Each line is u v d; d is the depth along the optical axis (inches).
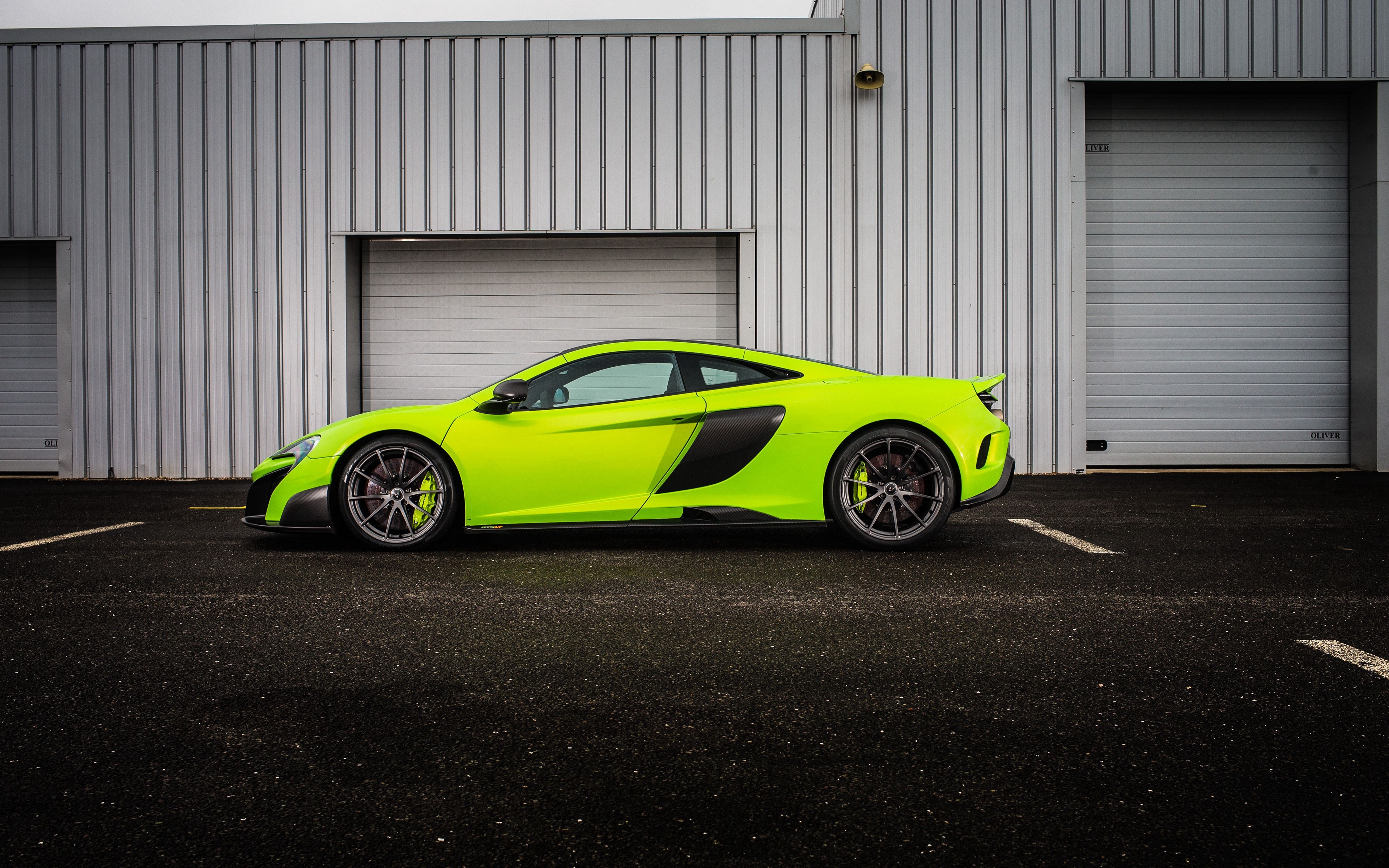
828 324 326.0
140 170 326.6
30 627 108.7
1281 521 202.4
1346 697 83.3
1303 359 346.6
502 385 163.9
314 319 327.6
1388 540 174.7
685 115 324.5
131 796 63.9
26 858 55.3
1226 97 343.9
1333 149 345.1
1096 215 344.8
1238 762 69.2
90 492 278.4
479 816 61.1
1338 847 56.6
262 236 326.6
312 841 57.6
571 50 324.2
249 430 327.3
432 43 324.8
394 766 68.9
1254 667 92.3
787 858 55.6
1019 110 325.1
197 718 78.7
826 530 188.4
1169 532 185.3
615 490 163.3
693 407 163.8
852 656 96.6
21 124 327.6
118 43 326.0
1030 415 326.3
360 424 166.1
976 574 140.9
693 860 55.3
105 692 85.4
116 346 328.2
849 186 325.4
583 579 137.8
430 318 337.4
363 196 326.3
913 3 323.9
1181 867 54.4
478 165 325.4
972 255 325.7
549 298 336.8
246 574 141.9
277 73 325.7
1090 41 324.8
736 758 70.4
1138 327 345.4
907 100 324.8
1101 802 62.9
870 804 62.7
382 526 167.3
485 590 129.8
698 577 139.3
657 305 335.9
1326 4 326.6
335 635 105.0
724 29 323.9
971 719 78.5
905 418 163.6
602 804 62.8
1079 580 135.9
